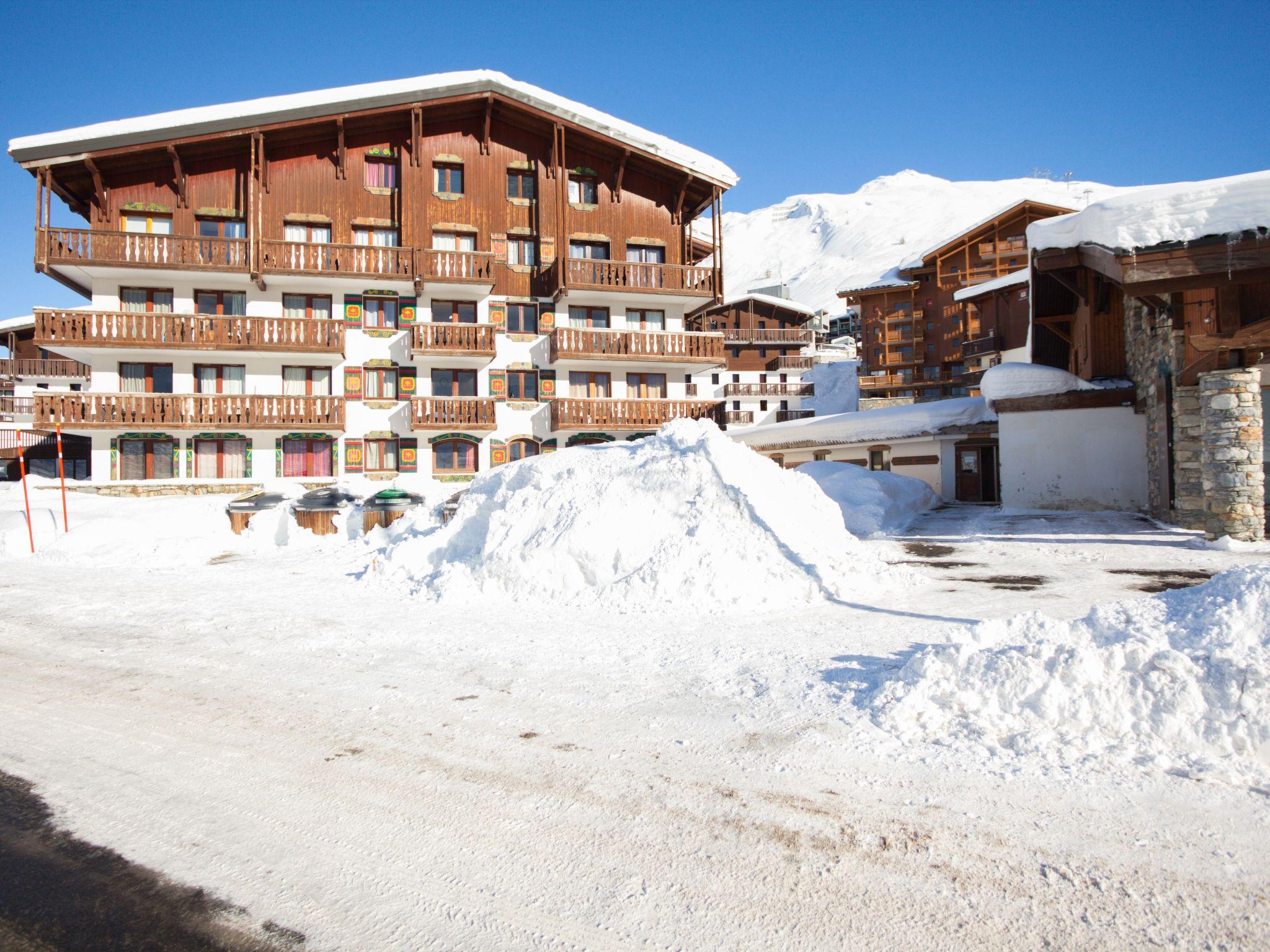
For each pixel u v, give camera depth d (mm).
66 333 23875
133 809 3627
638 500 9469
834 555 9016
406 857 3129
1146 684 4109
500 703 5043
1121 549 11742
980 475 23953
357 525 16203
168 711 5105
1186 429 13562
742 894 2785
